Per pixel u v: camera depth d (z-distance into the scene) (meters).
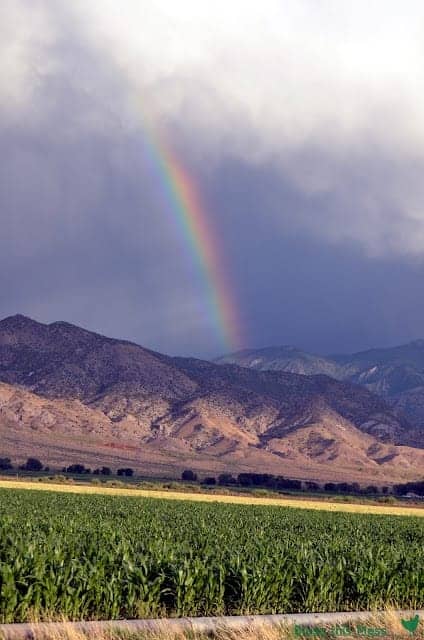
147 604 29.78
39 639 24.19
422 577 35.81
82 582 29.22
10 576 27.69
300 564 34.72
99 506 92.56
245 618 27.52
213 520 77.56
